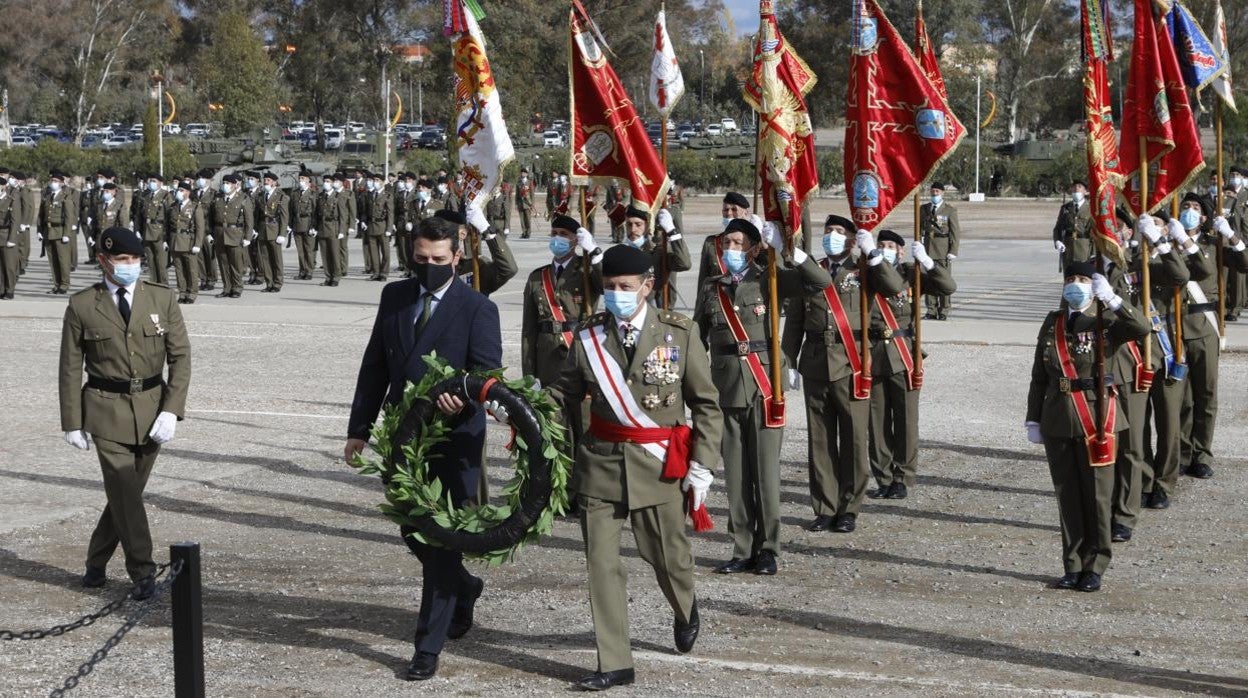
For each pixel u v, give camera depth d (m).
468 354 6.81
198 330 19.95
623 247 6.46
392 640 7.11
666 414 6.52
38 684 6.39
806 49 75.69
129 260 7.61
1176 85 9.84
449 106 85.25
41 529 9.38
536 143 71.38
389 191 28.59
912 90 8.57
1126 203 9.90
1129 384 8.93
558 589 8.09
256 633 7.20
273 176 26.08
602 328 6.55
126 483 7.67
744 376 8.45
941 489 10.79
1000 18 78.88
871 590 8.14
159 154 60.97
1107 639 7.16
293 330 20.02
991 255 34.12
